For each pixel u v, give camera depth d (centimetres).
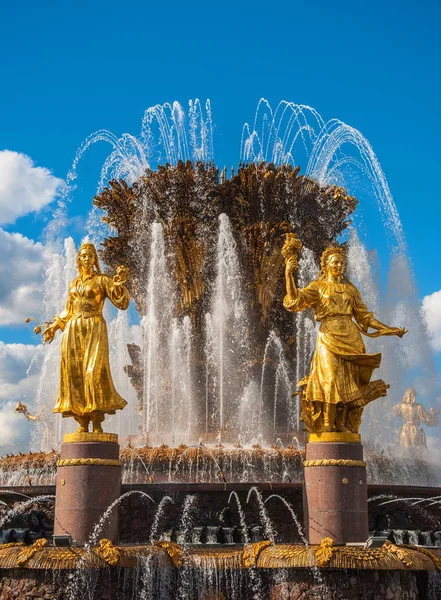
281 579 1295
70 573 1289
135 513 1513
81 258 1580
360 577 1291
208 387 2069
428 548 1450
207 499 1527
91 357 1508
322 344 1521
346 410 1512
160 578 1306
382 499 1602
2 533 1526
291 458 1711
